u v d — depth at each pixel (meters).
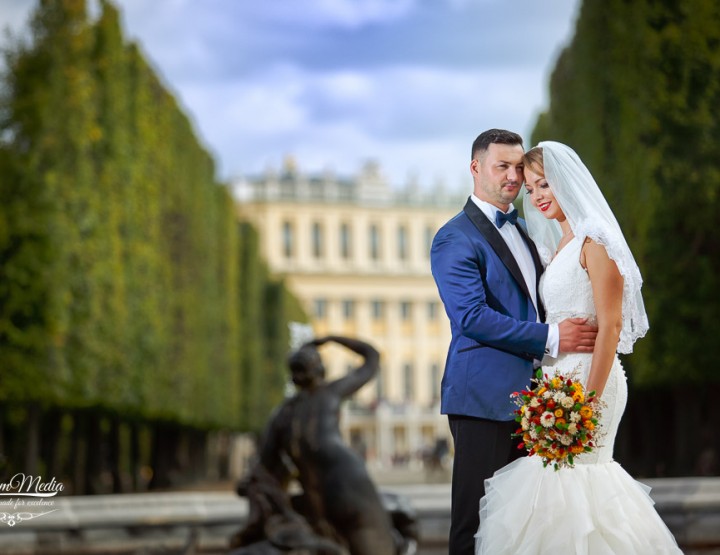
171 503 15.79
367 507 12.09
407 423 104.62
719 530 13.91
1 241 25.55
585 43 24.91
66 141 27.77
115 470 37.91
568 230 6.82
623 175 23.78
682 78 23.28
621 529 6.25
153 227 33.81
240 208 123.44
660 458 28.62
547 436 6.23
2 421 27.69
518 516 6.35
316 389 12.51
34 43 27.78
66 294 26.61
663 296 23.30
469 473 6.75
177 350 38.03
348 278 123.25
